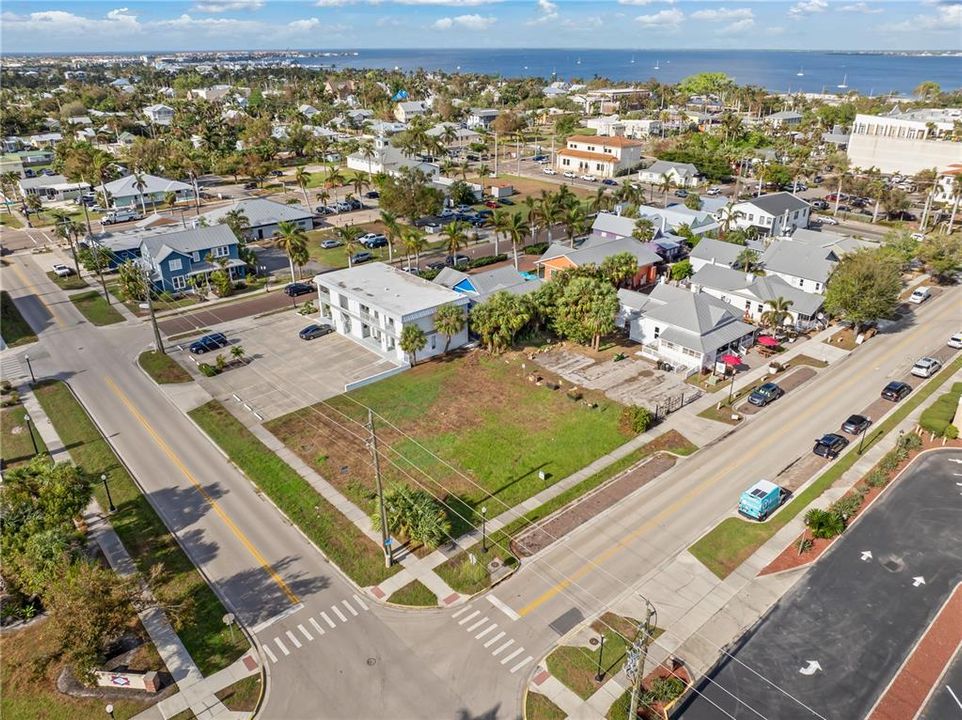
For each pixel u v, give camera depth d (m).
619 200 131.50
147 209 151.00
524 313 78.38
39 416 68.00
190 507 54.31
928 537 50.22
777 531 50.91
